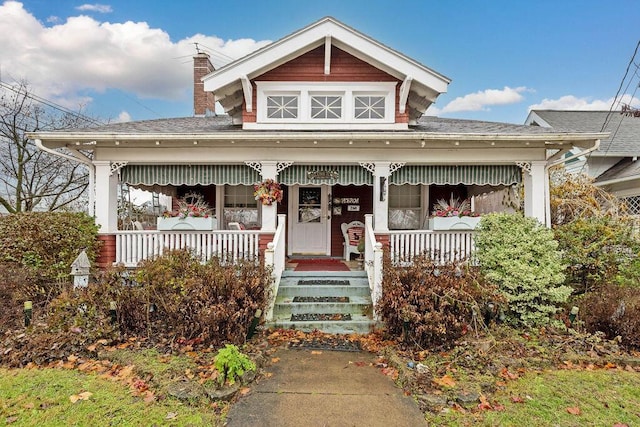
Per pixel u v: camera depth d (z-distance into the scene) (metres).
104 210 7.76
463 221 7.79
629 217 9.89
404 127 8.45
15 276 6.13
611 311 5.59
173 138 7.31
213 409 3.65
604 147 14.04
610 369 4.75
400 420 3.53
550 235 6.51
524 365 4.74
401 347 5.20
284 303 6.65
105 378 4.22
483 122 10.24
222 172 8.25
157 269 5.59
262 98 8.55
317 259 10.14
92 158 7.85
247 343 5.28
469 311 5.48
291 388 4.14
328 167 8.39
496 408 3.75
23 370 4.40
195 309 5.09
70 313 5.35
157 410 3.58
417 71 8.08
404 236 7.91
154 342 5.16
